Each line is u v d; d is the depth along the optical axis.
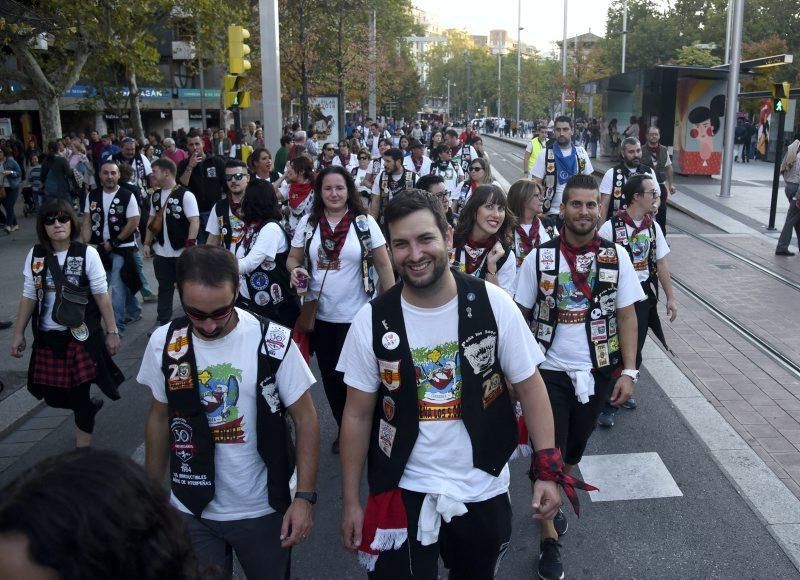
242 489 2.87
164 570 1.23
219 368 2.80
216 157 11.59
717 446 5.47
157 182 8.37
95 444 5.82
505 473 2.87
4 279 11.59
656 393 6.51
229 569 2.97
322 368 5.42
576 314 4.04
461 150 15.05
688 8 59.91
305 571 4.12
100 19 17.97
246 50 12.47
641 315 5.80
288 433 3.00
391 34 47.00
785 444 5.49
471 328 2.75
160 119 46.09
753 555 4.15
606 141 33.56
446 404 2.76
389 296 2.81
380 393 2.86
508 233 5.02
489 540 2.79
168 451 2.99
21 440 5.95
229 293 2.68
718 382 6.75
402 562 2.78
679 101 23.94
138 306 9.23
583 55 44.69
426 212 2.64
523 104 68.44
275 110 13.31
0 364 7.57
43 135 19.08
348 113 50.72
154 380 2.88
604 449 5.48
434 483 2.74
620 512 4.62
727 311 9.10
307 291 5.32
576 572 4.03
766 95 18.28
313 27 25.69
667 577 3.97
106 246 8.28
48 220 4.96
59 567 1.13
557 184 8.95
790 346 7.76
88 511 1.16
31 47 19.05
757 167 29.09
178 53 40.75
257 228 5.53
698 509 4.64
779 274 11.10
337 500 4.89
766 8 46.03
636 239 5.68
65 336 5.09
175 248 8.39
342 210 5.24
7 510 1.15
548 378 4.08
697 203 18.14
